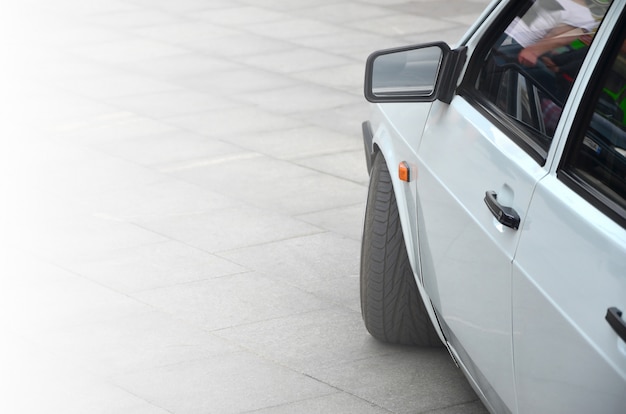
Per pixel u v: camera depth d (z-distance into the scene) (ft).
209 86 36.19
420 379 16.31
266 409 15.47
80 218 23.82
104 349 17.48
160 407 15.58
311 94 35.01
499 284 10.98
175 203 24.77
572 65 10.56
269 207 24.44
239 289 19.86
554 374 9.45
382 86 13.82
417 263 14.89
